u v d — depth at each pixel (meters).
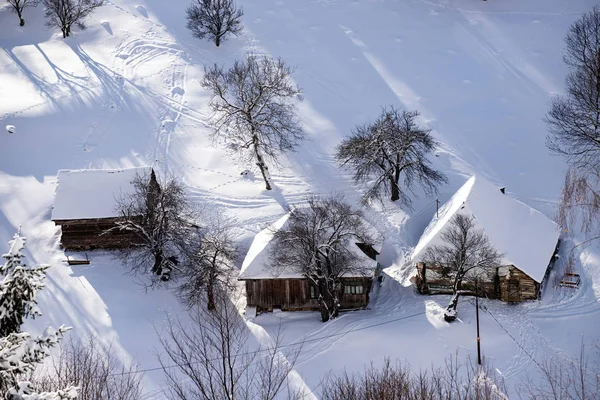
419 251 61.06
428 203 72.88
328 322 59.62
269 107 74.94
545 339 55.78
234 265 66.00
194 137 81.75
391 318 59.38
